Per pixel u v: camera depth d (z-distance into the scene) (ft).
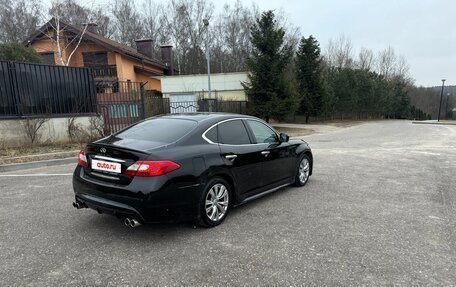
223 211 15.56
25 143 36.11
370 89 150.71
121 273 10.91
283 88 76.74
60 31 80.33
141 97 46.29
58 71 38.78
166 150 13.64
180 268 11.25
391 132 77.00
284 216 16.44
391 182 23.66
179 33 161.99
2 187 22.00
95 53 94.94
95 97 42.42
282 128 83.87
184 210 13.66
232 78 88.43
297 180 21.85
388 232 14.43
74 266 11.37
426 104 273.75
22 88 35.86
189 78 88.84
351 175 25.95
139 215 12.75
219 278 10.64
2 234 14.05
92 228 14.74
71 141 39.32
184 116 17.13
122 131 16.61
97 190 13.73
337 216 16.44
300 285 10.28
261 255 12.23
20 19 102.58
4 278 10.59
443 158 34.58
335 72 141.49
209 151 14.98
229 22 167.02
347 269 11.26
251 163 17.12
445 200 19.26
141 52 115.03
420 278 10.74
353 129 88.12
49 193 20.36
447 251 12.66
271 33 77.00
